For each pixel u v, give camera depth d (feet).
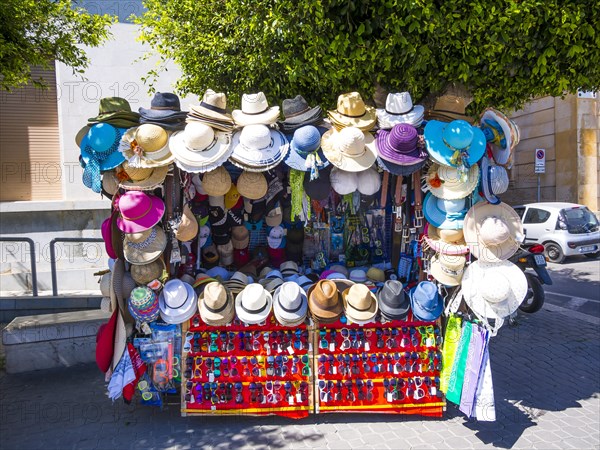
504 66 13.97
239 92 17.79
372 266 14.48
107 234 12.13
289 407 12.27
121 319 12.03
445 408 12.76
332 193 14.11
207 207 13.56
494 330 11.69
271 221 14.07
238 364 12.23
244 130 11.76
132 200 11.41
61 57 18.63
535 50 13.37
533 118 53.06
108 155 11.55
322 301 11.78
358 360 12.45
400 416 12.70
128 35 27.27
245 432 11.89
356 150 11.69
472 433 11.93
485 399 11.47
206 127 11.25
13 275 26.43
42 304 20.74
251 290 11.93
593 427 12.28
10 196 26.61
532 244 22.59
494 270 11.89
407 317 12.51
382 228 14.80
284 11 12.91
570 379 15.40
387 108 12.37
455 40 13.01
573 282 30.55
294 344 12.31
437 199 12.47
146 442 11.46
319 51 13.17
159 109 12.12
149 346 12.14
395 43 12.51
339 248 14.75
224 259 14.53
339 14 12.50
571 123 48.44
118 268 11.98
